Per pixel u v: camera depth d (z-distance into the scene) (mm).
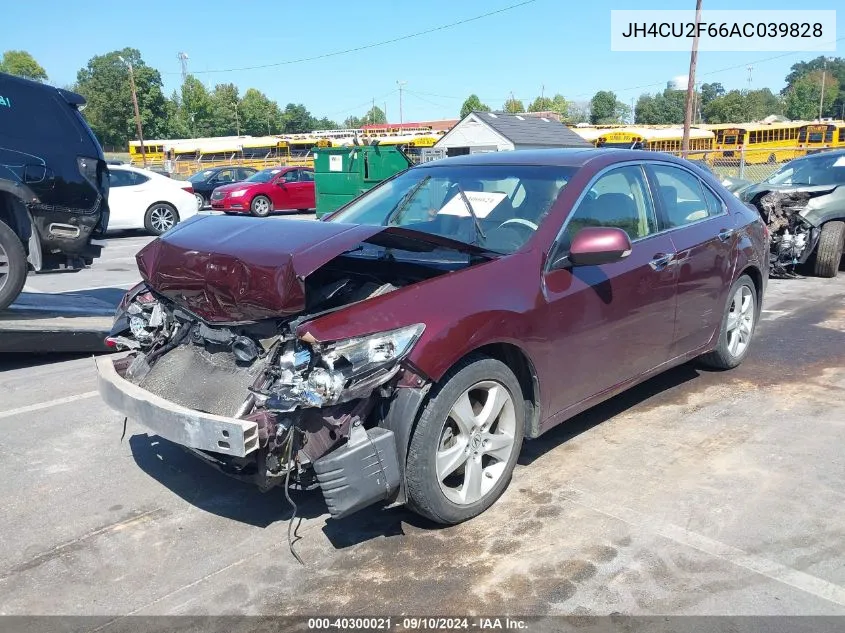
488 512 3561
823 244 9617
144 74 90875
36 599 2953
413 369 3049
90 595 2977
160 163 59125
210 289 3252
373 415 3152
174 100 100688
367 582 3021
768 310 7867
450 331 3170
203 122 99125
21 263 6309
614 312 4066
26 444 4480
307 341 2895
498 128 30312
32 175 6371
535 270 3656
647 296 4301
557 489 3779
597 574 3033
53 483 3955
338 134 57906
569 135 32406
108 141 92000
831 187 9688
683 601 2850
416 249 3650
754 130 43125
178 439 3049
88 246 6906
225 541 3373
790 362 5898
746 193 10305
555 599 2879
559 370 3791
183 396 3305
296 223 3547
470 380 3307
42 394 5434
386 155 16125
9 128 6328
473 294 3350
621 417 4762
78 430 4703
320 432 3002
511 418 3586
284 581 3047
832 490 3730
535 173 4262
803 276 10070
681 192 4906
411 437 3166
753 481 3836
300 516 3592
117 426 4773
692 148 42656
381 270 3717
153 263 3631
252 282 3066
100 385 3602
